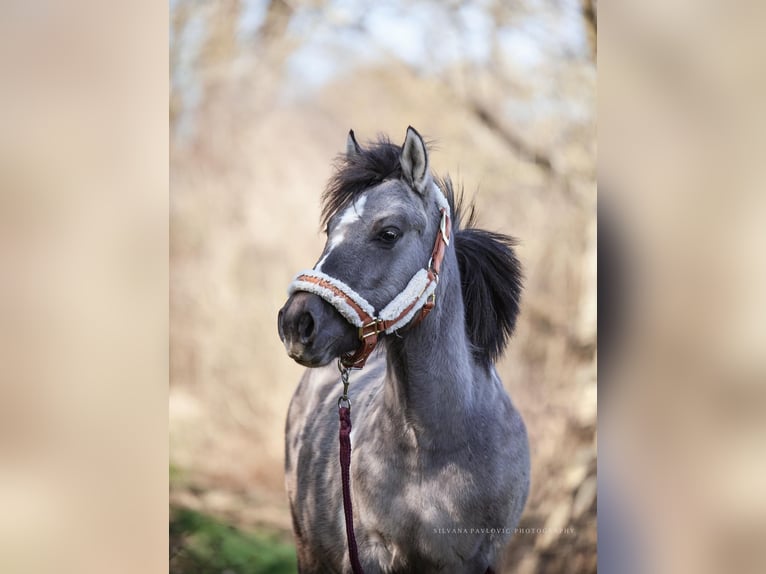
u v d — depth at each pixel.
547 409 3.07
